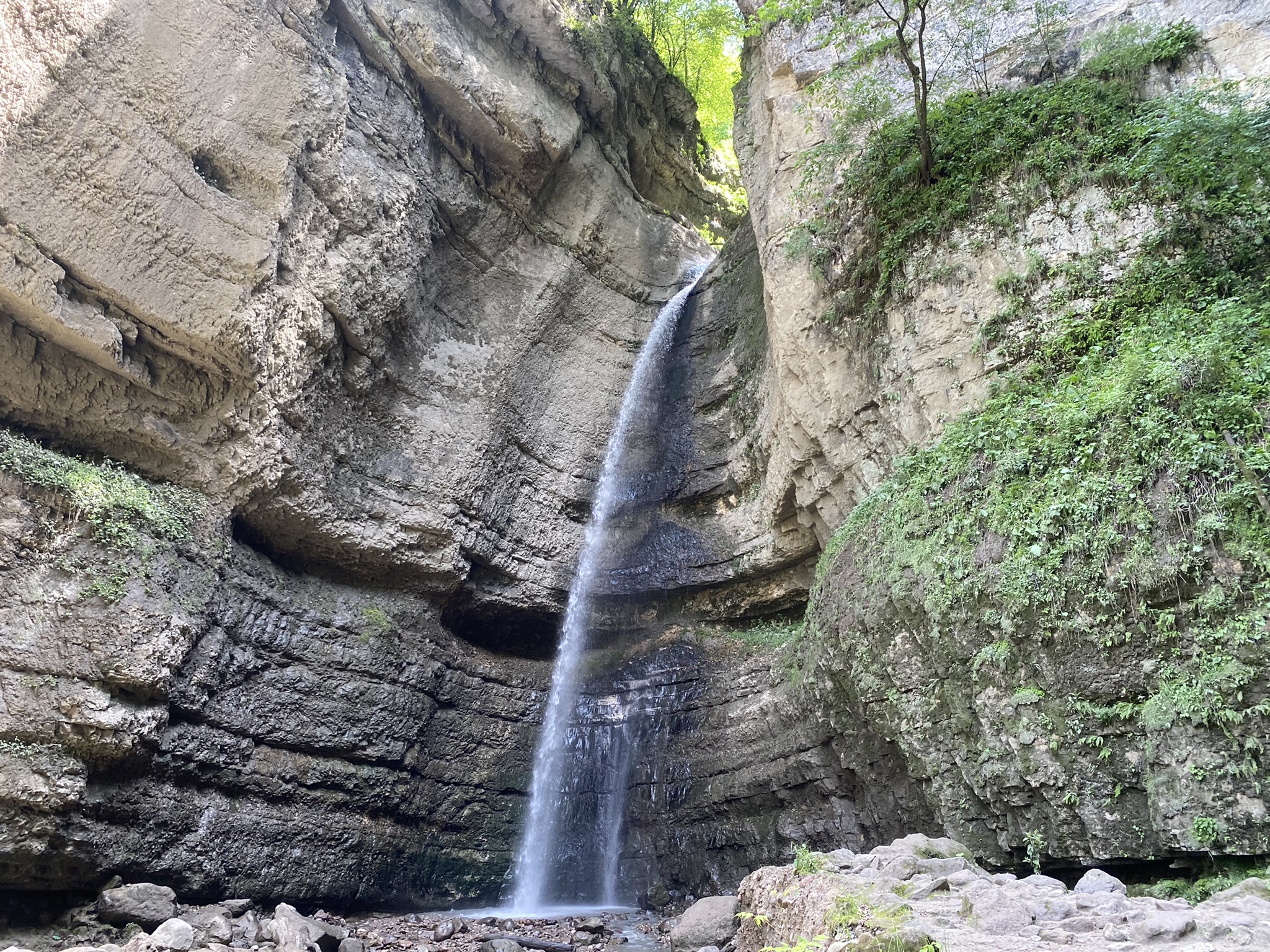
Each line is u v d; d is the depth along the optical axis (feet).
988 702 24.90
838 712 33.35
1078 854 22.34
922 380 33.88
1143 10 35.19
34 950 25.22
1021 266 32.17
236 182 35.29
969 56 38.68
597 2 58.85
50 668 26.86
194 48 33.86
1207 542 21.20
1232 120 28.27
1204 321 26.32
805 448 40.63
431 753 41.55
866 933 13.89
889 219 36.96
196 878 30.48
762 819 37.52
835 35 40.27
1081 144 32.35
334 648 37.93
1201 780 19.95
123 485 31.04
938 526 28.43
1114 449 24.16
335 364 39.17
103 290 30.48
